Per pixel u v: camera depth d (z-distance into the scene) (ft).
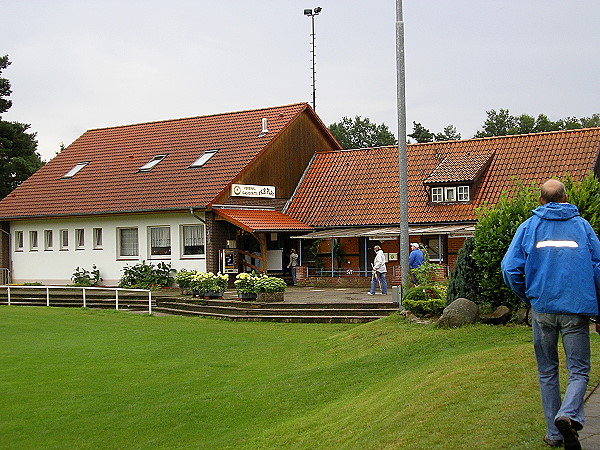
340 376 45.39
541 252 23.00
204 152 126.62
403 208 64.39
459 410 29.04
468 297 54.85
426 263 63.77
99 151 141.90
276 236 119.24
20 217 129.80
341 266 118.93
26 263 132.36
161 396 45.55
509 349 40.34
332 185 126.82
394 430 28.60
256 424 37.96
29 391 47.83
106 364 56.80
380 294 95.09
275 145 124.16
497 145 120.78
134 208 116.67
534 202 51.96
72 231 126.62
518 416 26.68
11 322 82.53
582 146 113.60
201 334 70.90
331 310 78.79
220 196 111.86
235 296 96.07
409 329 55.26
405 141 64.64
